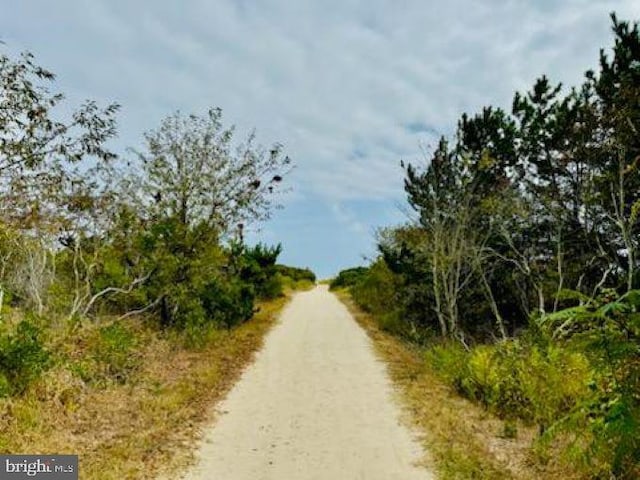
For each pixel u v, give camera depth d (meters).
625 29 14.55
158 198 16.23
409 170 18.47
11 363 8.01
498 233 17.12
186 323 15.48
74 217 11.71
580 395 7.41
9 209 9.27
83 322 12.58
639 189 14.51
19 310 13.80
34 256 13.81
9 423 7.19
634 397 5.02
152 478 6.41
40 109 8.87
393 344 17.58
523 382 8.72
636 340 5.19
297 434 8.34
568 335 9.65
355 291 32.31
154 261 15.00
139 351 12.24
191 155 16.42
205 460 7.15
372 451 7.61
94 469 6.32
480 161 16.41
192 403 9.62
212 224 16.38
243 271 22.17
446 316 18.17
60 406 8.07
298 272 67.81
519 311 18.20
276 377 12.36
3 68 8.59
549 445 7.00
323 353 15.62
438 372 12.20
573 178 16.41
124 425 7.99
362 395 10.77
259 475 6.73
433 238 16.91
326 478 6.68
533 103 17.66
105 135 9.67
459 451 7.30
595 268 16.22
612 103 14.37
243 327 19.97
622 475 5.78
